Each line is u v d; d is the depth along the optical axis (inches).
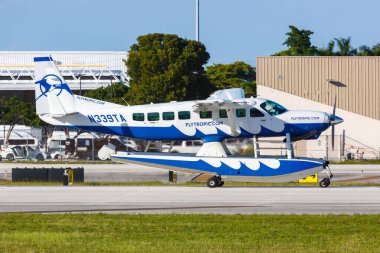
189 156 3700.8
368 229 2225.6
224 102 3909.9
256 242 2031.3
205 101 3932.1
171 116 4018.2
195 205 2807.6
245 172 3575.3
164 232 2190.0
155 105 4094.5
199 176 3599.9
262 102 4005.9
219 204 2829.7
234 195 3120.1
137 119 4077.3
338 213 2566.4
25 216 2519.7
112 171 4835.1
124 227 2281.0
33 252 1882.4
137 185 3801.7
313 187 3543.3
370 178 4367.6
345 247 1952.5
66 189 3435.0
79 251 1899.6
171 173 4119.1
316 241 2046.0
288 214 2534.5
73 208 2753.4
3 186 3708.2
